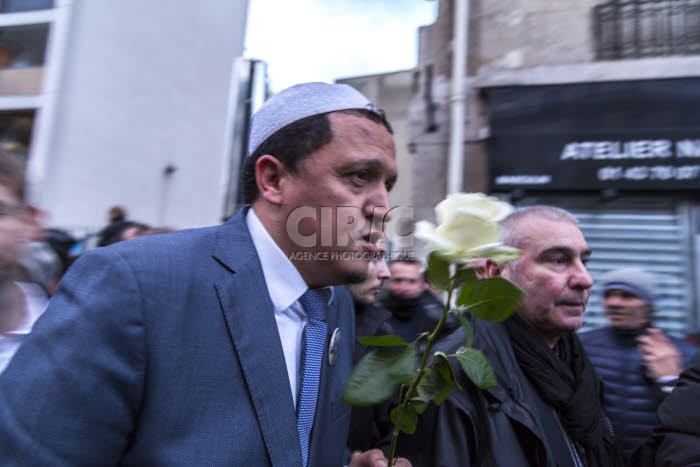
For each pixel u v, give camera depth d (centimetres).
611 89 452
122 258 69
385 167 76
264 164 79
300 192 76
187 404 66
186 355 68
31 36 911
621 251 449
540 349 121
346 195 74
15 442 55
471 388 111
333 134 73
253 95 373
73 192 896
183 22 1209
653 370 187
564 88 463
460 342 117
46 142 850
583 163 450
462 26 471
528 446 107
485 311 68
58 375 59
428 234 60
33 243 111
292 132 75
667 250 437
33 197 112
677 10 445
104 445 60
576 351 134
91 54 935
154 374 65
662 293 436
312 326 89
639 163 436
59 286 68
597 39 463
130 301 65
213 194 1349
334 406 92
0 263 100
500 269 132
